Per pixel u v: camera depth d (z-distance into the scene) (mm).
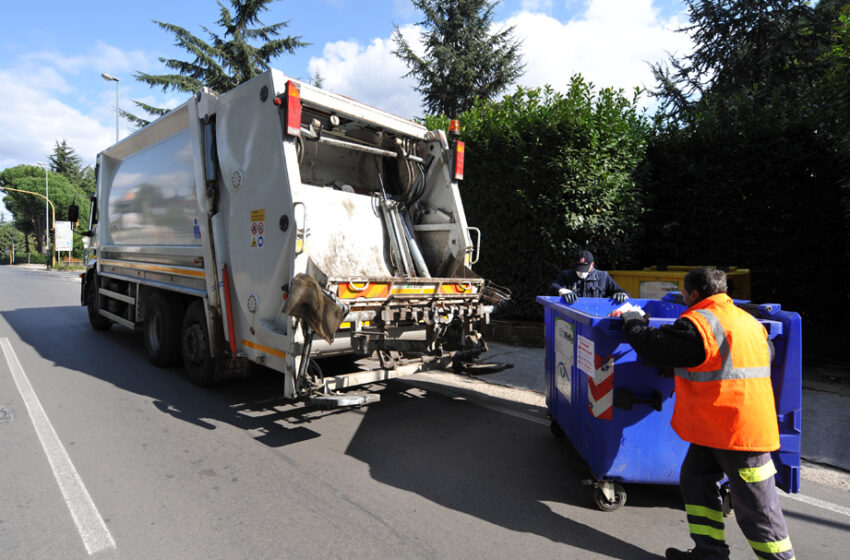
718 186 7578
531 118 7391
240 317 4672
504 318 8359
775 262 7457
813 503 3256
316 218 4516
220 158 4754
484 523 2924
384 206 5172
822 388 5680
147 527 2797
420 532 2809
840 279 7582
